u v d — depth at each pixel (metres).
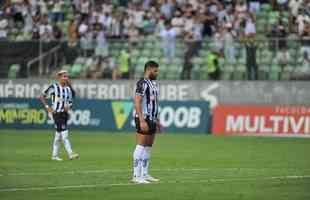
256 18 129.00
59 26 139.00
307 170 66.00
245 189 52.50
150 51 126.06
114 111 124.94
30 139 107.69
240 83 119.94
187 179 58.88
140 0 138.25
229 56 120.94
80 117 127.06
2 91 131.50
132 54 126.50
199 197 48.53
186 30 128.50
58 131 77.44
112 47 127.62
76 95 128.50
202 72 122.44
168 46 125.06
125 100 124.38
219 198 48.03
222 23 128.25
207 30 127.88
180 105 120.94
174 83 123.69
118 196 49.03
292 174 62.53
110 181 57.50
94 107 126.31
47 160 76.44
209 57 121.19
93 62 128.00
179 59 124.25
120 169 67.12
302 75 117.06
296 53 117.50
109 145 97.44
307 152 86.44
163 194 49.97
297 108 112.44
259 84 118.88
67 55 128.75
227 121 117.19
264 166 69.88
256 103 119.25
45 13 141.00
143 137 57.22
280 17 125.12
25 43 130.00
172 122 121.06
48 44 129.12
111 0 139.88
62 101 77.44
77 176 61.03
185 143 100.19
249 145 96.81
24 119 130.00
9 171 65.06
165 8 134.75
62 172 64.31
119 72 126.62
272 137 111.25
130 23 133.88
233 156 80.94
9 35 139.75
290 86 117.31
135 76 125.50
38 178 59.44
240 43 120.25
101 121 125.50
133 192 50.97
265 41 118.88
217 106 118.56
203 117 119.12
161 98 124.44
